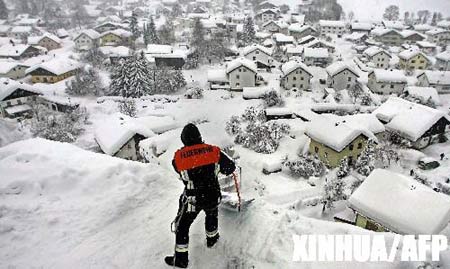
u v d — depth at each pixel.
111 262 4.26
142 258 4.37
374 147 28.56
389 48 83.19
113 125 29.19
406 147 32.91
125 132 27.70
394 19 132.25
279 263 4.39
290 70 52.69
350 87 53.22
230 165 4.26
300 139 33.19
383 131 32.31
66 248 4.45
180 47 77.00
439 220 15.58
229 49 73.62
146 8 141.38
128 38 86.00
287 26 95.50
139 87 50.84
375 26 104.88
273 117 40.03
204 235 4.80
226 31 86.81
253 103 47.25
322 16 116.06
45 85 56.50
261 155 30.39
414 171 28.80
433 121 33.03
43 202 5.38
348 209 21.33
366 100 47.28
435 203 16.16
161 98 50.19
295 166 27.69
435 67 71.44
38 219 4.96
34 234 4.64
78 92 52.22
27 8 128.50
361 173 26.97
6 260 4.15
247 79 52.25
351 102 48.66
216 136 21.95
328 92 51.12
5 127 35.62
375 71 54.34
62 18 117.00
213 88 54.03
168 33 85.75
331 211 22.48
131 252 4.46
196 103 47.91
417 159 30.83
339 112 43.81
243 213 5.27
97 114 45.03
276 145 31.77
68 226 4.87
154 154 23.06
